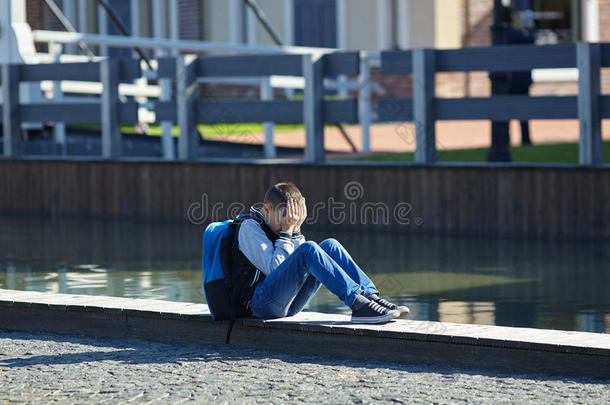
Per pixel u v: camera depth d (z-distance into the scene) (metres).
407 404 12.18
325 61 31.67
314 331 14.88
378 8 65.00
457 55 29.62
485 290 20.72
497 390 12.76
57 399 12.64
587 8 64.38
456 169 29.33
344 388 12.97
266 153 42.09
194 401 12.46
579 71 27.98
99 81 35.00
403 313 14.77
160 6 67.25
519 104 28.94
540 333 14.12
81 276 22.84
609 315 18.12
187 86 33.31
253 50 46.97
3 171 37.12
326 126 54.41
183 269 23.80
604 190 27.38
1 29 38.47
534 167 28.30
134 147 41.88
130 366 14.30
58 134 40.69
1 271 23.62
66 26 46.19
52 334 16.70
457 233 29.50
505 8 37.75
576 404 12.08
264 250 15.06
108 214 35.12
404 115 30.23
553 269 23.25
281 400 12.45
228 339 15.21
